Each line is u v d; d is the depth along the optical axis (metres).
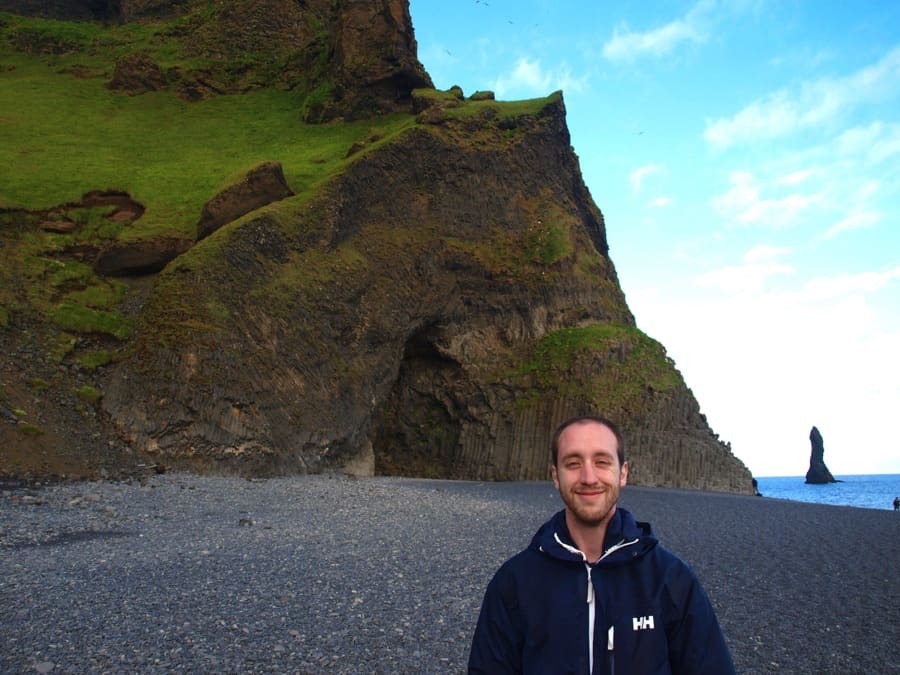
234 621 9.90
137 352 30.89
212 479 27.45
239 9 74.88
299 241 39.34
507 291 51.38
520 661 3.96
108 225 40.00
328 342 38.12
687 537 19.77
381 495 27.06
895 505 42.72
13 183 40.91
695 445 48.03
